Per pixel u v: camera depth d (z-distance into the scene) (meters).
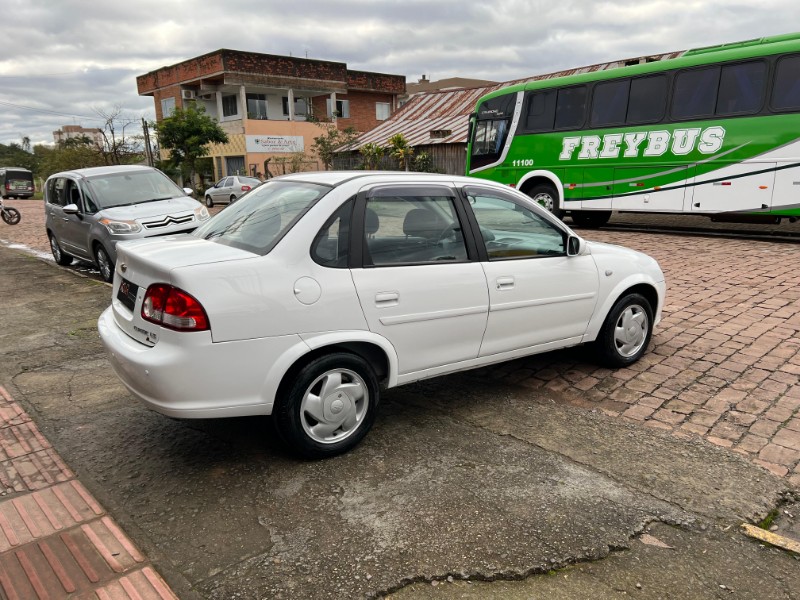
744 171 11.05
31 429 4.19
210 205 28.16
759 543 2.86
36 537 2.98
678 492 3.27
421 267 3.82
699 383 4.74
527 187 14.72
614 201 13.00
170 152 34.44
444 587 2.60
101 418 4.35
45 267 11.48
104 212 9.24
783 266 8.95
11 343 6.28
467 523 3.02
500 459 3.65
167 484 3.45
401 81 42.62
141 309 3.35
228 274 3.20
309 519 3.09
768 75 10.57
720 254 10.14
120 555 2.83
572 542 2.87
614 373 5.02
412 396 4.65
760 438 3.83
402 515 3.10
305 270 3.40
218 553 2.84
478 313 4.08
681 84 11.68
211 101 37.88
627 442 3.83
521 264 4.30
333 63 37.53
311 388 3.50
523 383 4.87
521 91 14.33
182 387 3.15
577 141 13.41
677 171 11.92
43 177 54.22
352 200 3.66
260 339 3.25
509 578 2.65
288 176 4.39
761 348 5.46
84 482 3.50
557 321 4.57
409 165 23.55
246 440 3.96
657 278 5.22
